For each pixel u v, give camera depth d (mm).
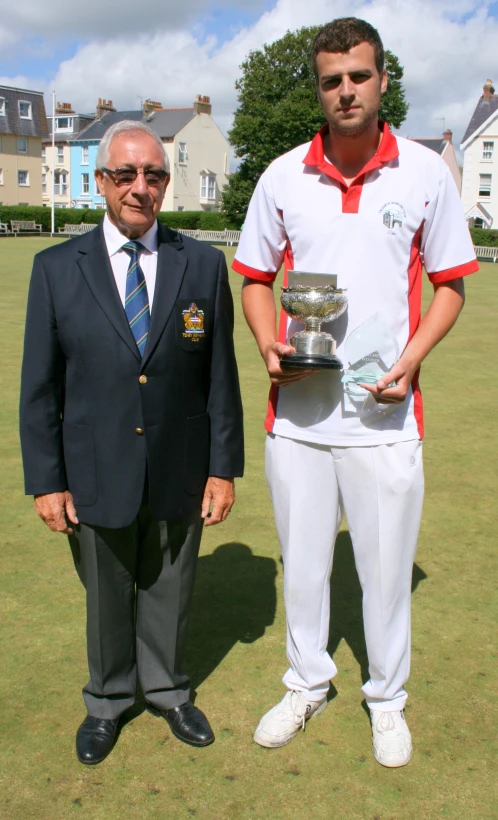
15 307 11812
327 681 2498
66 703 2588
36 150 53594
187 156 57344
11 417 5957
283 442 2332
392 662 2342
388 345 2150
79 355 2184
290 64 45906
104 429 2203
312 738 2447
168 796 2188
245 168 45781
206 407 2383
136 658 2492
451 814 2137
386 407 2201
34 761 2318
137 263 2182
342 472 2279
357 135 2049
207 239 38219
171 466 2252
